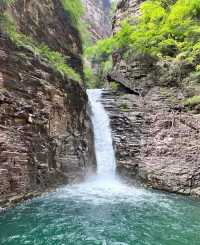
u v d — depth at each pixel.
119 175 20.14
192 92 20.67
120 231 10.39
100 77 43.31
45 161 14.97
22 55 14.76
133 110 22.02
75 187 16.59
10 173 12.22
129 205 13.70
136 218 11.89
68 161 17.17
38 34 20.00
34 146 14.21
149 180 18.59
